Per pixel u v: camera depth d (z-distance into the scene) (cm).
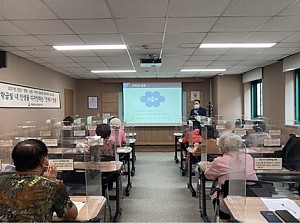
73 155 263
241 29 421
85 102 1079
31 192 162
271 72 766
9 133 525
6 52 532
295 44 522
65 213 174
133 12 340
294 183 293
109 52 573
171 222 371
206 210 402
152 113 1051
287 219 184
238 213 197
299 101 680
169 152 996
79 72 872
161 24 390
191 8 330
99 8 325
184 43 505
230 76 1002
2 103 526
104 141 402
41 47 516
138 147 1044
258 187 253
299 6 327
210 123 640
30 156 171
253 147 397
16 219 156
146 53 589
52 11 332
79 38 459
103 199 231
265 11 343
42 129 507
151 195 488
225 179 261
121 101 1069
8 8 320
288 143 343
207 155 392
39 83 709
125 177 612
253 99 969
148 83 1054
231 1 310
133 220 378
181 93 1057
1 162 296
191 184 520
